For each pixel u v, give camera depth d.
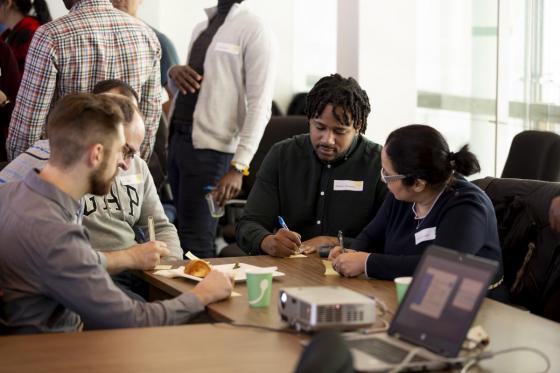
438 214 2.77
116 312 2.27
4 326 2.32
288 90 8.04
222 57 4.34
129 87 3.58
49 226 2.27
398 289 2.36
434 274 1.99
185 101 4.46
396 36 5.34
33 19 4.84
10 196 2.38
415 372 1.78
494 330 2.15
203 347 1.95
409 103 5.42
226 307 2.39
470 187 2.77
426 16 5.42
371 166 3.46
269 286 2.39
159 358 1.86
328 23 7.56
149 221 3.20
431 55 5.46
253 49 4.30
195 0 7.39
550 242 2.89
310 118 3.39
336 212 3.46
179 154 4.48
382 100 5.37
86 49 3.84
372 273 2.75
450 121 5.52
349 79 3.40
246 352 1.91
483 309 2.37
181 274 2.79
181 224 4.49
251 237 3.33
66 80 3.84
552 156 3.84
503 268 2.97
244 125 4.31
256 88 4.30
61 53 3.78
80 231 2.29
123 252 2.89
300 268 2.96
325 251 3.15
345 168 3.47
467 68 5.39
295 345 1.97
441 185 2.77
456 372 1.80
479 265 1.91
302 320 2.04
